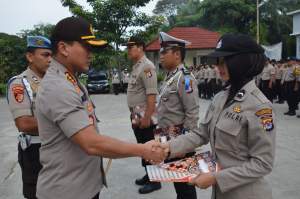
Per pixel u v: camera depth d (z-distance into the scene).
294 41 31.08
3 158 6.52
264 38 31.80
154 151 2.15
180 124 3.57
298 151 6.25
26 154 2.77
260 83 14.41
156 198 4.41
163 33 3.66
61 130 2.02
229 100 2.06
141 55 4.44
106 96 19.31
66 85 2.00
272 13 33.28
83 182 2.08
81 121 1.96
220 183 1.98
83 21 2.10
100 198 4.47
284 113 11.02
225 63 2.05
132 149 2.06
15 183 5.16
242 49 2.00
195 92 3.47
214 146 2.10
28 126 2.70
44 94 2.01
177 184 3.36
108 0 20.28
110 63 20.66
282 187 4.59
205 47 26.56
